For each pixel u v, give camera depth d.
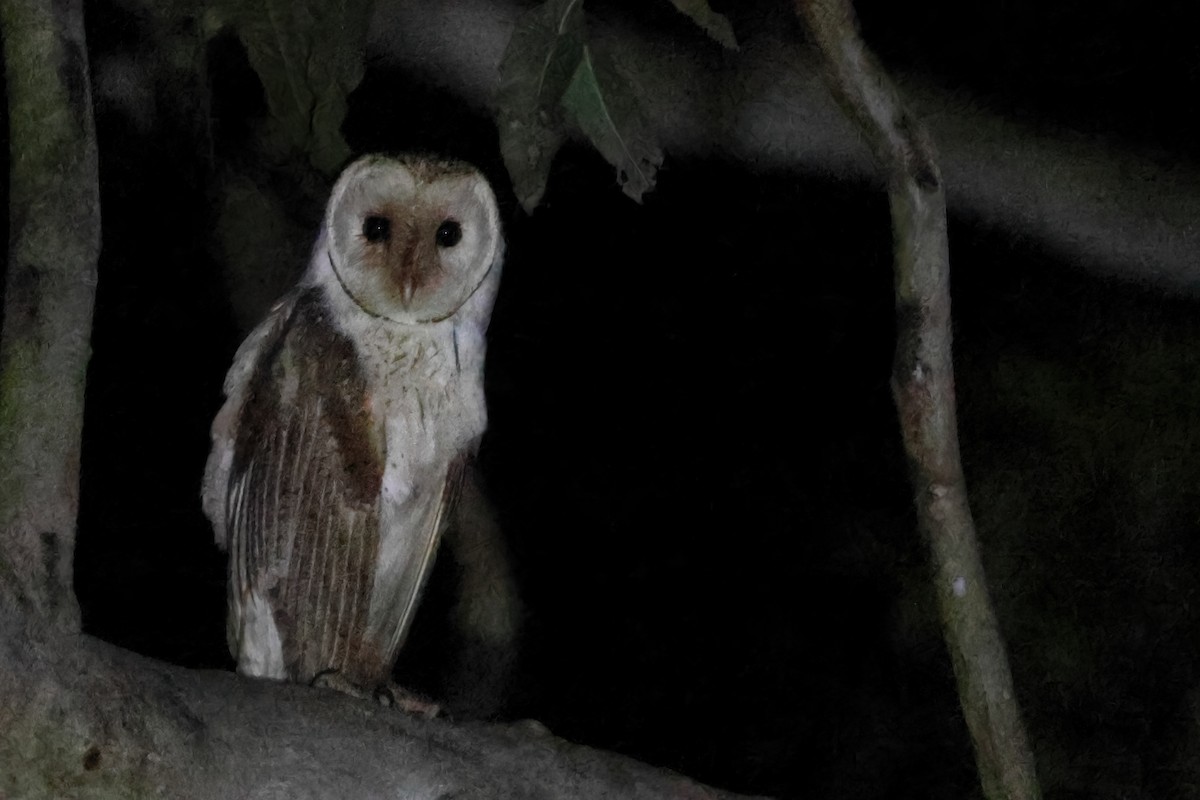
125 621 10.14
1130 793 9.72
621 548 10.66
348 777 4.16
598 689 10.47
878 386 10.55
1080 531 9.95
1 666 3.68
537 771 4.44
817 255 10.44
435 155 7.18
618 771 4.52
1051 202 9.28
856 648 10.52
